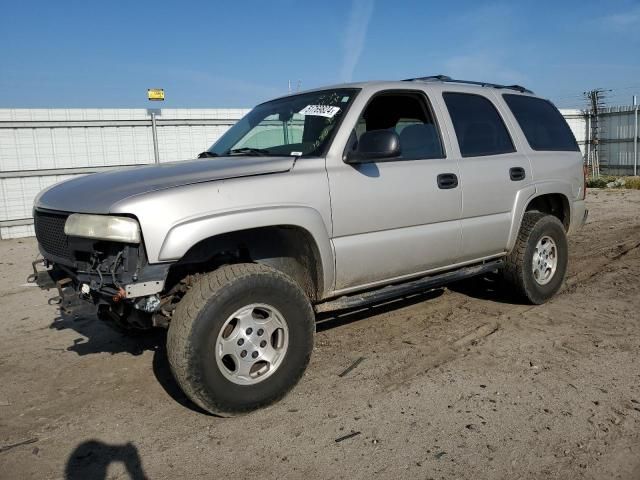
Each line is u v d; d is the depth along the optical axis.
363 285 4.11
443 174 4.45
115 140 14.08
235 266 3.40
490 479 2.74
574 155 5.83
